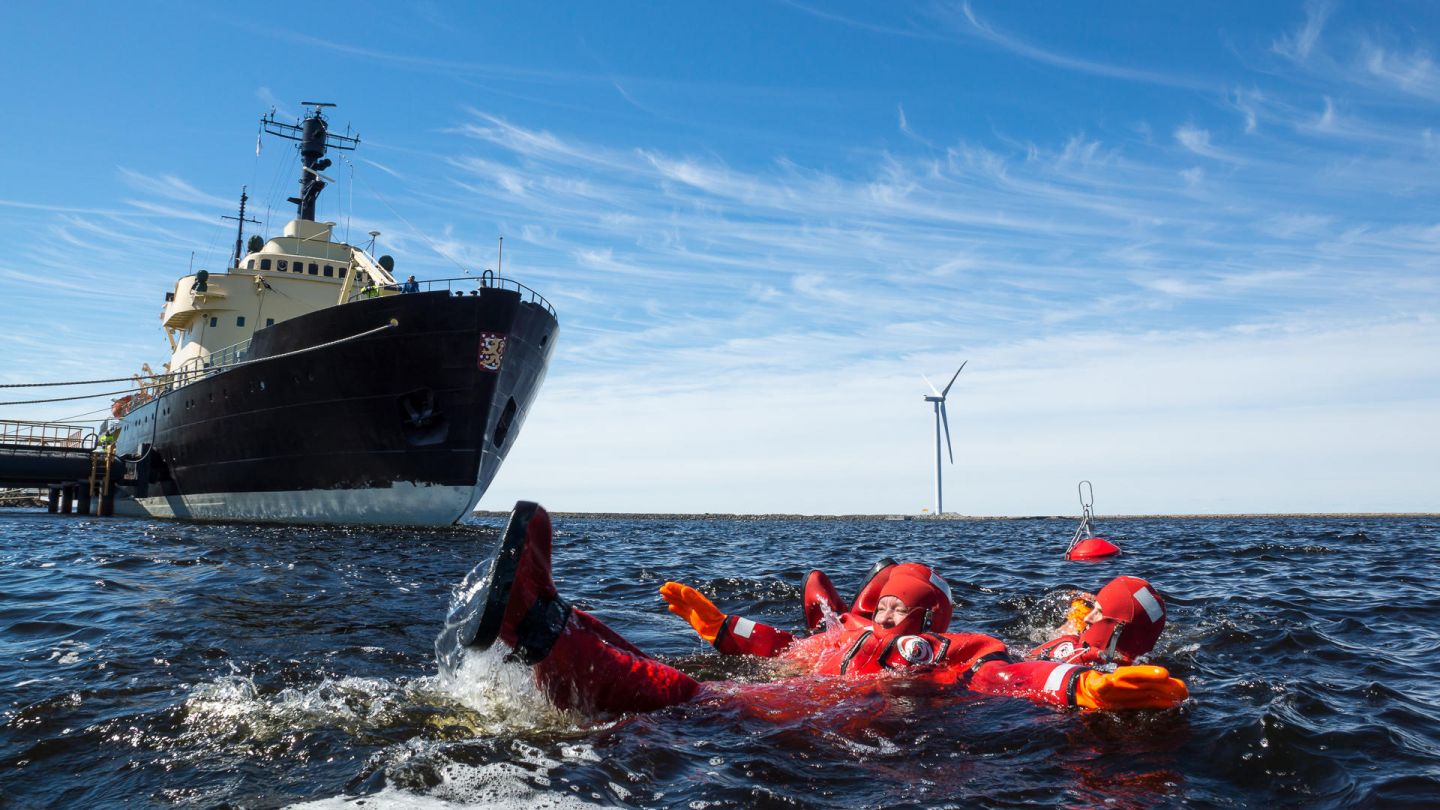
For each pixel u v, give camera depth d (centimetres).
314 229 3272
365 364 2262
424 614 834
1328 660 643
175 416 2891
